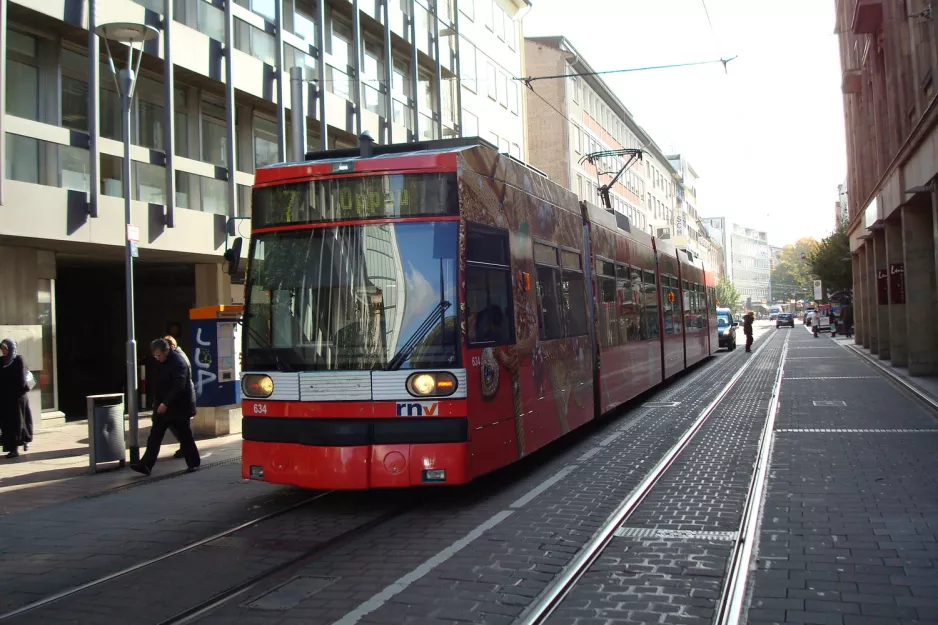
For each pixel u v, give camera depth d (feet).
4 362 40.16
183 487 31.53
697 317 84.69
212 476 33.76
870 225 88.79
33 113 50.62
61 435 49.16
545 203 34.19
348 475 24.26
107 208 52.16
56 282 73.87
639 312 53.06
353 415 24.57
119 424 36.32
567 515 23.93
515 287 29.40
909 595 16.44
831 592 16.75
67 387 74.59
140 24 37.52
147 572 19.95
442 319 24.68
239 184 66.23
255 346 26.07
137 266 68.03
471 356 25.13
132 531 24.45
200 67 59.93
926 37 61.98
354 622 15.80
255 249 26.58
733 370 84.07
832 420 43.86
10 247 51.37
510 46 129.18
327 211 25.86
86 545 22.95
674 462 32.53
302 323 25.55
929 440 36.04
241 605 17.21
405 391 24.36
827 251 191.52
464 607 16.35
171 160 56.85
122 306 77.97
